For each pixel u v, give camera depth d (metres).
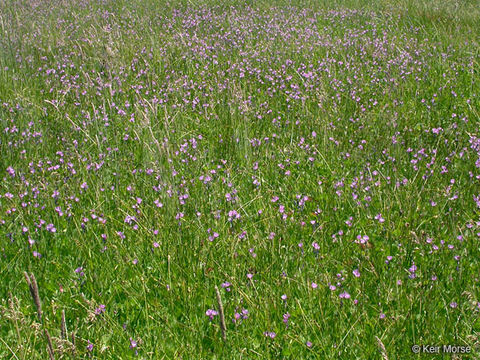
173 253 3.97
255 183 4.92
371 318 3.37
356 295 3.58
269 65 8.69
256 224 4.41
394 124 6.16
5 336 3.20
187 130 6.32
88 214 4.52
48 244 4.13
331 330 3.30
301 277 3.69
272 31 10.81
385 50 9.39
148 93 7.36
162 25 12.05
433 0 13.46
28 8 14.20
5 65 8.54
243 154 5.70
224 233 4.24
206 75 8.30
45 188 4.69
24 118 6.37
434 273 3.72
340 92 7.45
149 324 3.42
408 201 4.67
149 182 5.00
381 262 3.93
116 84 7.52
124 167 5.36
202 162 5.56
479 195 4.76
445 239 4.21
